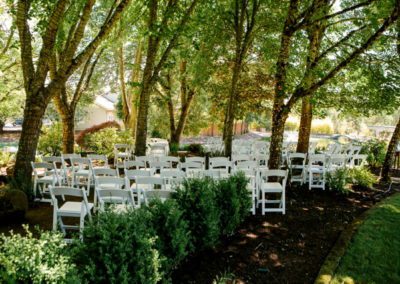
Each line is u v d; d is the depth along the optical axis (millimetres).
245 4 12883
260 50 16438
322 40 12484
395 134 10773
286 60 7426
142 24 12789
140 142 11422
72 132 12812
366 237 5887
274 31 13578
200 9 12055
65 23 10164
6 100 20219
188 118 22828
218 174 6902
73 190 5039
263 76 17938
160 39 10867
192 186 5129
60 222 5297
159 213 4285
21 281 2525
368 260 5055
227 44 15828
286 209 7512
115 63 21312
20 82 19000
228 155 13461
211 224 4895
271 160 7711
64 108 12430
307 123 13148
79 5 8953
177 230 4195
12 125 46312
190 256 4949
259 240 5699
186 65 17562
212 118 22078
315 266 4867
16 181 7336
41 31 8883
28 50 7914
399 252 5375
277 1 11430
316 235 6035
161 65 11164
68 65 7719
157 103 20906
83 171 8727
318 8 7070
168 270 4336
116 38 11898
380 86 10422
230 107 13469
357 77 11094
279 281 4410
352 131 40000
